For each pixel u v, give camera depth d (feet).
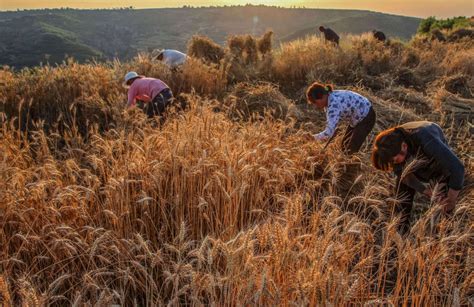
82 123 22.57
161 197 13.46
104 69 29.32
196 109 19.95
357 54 38.34
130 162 14.60
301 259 10.37
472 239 12.97
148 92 22.53
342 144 18.74
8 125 21.57
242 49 40.96
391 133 12.21
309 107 28.07
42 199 12.96
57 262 11.24
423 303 10.98
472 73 38.50
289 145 17.56
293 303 8.88
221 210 13.56
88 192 12.25
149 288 11.61
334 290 9.40
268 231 10.70
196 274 9.44
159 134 16.37
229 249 9.48
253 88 27.73
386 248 10.78
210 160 14.39
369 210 15.49
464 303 10.87
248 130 18.03
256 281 9.95
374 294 11.26
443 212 12.65
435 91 32.55
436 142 11.96
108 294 10.62
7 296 9.21
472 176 17.93
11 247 12.55
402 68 36.81
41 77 25.18
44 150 16.87
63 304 11.59
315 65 35.17
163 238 13.24
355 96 17.58
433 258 10.67
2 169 13.38
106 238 11.71
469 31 61.31
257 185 14.38
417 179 13.28
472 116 27.12
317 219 11.27
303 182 16.17
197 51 38.40
